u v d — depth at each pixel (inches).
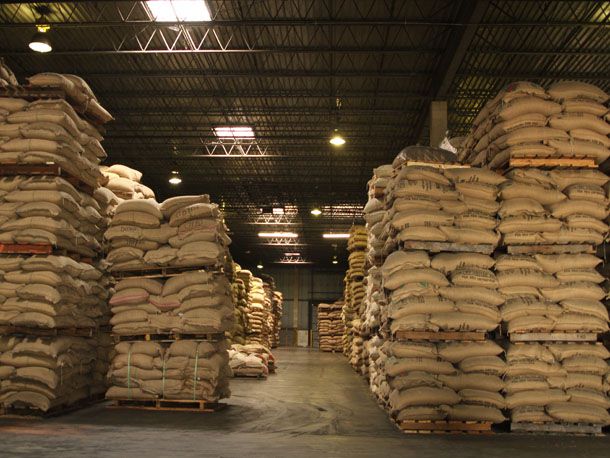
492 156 283.9
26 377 267.6
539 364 249.0
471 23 442.9
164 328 304.8
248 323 789.2
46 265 271.1
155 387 299.4
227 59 568.1
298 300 1803.6
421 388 249.8
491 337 271.9
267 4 470.3
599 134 266.4
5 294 271.1
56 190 277.7
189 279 304.8
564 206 260.8
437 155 296.5
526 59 553.9
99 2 470.3
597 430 244.8
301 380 503.8
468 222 264.1
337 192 1048.2
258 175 949.8
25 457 190.5
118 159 871.7
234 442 225.6
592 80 584.7
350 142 779.4
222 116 709.3
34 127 276.5
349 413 311.9
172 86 631.8
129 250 312.5
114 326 311.1
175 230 311.3
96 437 227.6
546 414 247.3
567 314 253.6
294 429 260.1
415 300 258.1
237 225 1318.9
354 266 641.6
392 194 280.4
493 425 262.2
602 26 465.4
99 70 595.8
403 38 523.8
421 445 224.1
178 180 850.1
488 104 287.7
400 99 645.3
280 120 720.3
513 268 259.8
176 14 471.2
